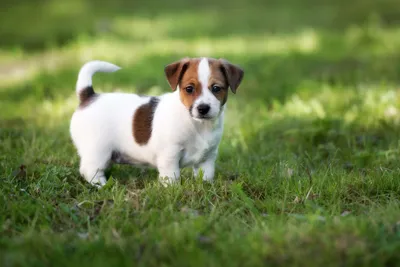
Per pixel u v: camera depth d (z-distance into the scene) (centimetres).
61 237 497
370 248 462
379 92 1093
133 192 615
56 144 841
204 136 647
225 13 2817
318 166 745
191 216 538
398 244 460
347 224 502
